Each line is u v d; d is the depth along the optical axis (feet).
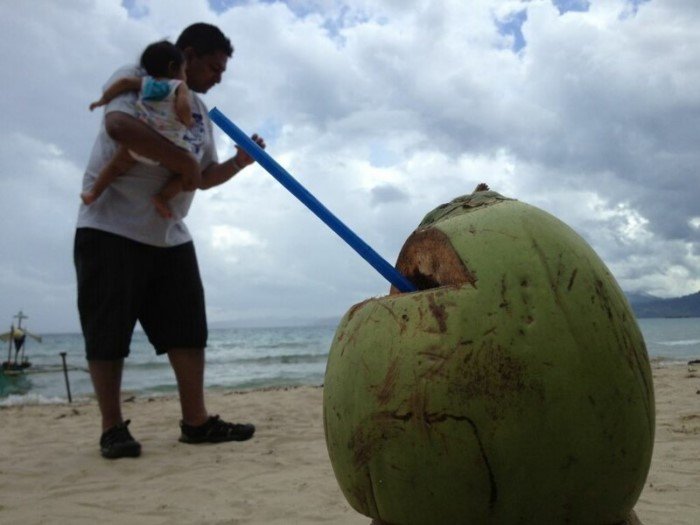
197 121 14.43
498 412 4.07
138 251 13.37
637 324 4.73
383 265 5.06
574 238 4.73
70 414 24.39
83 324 13.38
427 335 4.28
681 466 11.18
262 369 68.59
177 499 10.22
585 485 4.15
